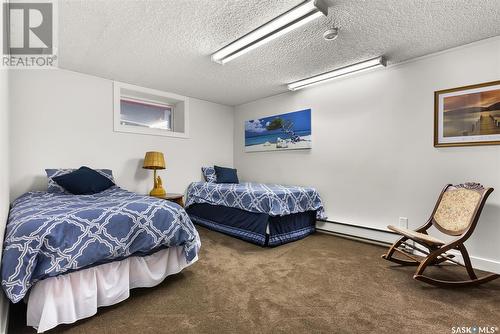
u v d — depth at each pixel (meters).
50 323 1.41
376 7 1.88
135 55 2.73
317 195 3.58
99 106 3.38
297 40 2.39
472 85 2.39
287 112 4.09
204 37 2.34
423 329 1.45
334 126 3.49
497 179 2.28
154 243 1.83
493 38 2.29
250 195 3.16
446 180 2.56
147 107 4.16
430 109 2.66
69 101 3.15
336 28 2.06
